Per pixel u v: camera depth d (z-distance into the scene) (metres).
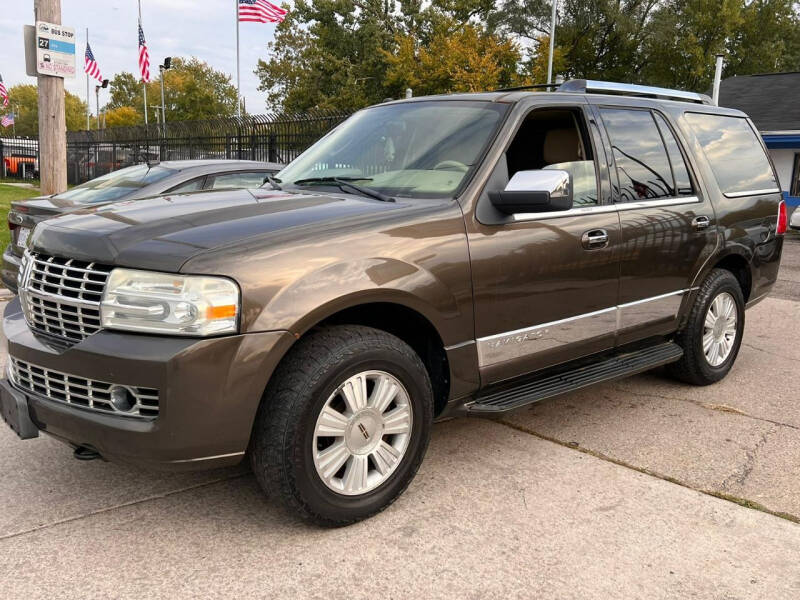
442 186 3.44
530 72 36.94
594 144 4.03
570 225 3.72
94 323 2.78
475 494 3.38
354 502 3.01
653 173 4.39
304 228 2.93
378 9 52.84
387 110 4.27
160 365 2.58
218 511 3.20
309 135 15.04
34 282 3.04
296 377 2.79
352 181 3.71
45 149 8.94
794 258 12.80
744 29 47.38
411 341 3.47
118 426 2.66
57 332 2.94
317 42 54.69
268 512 3.19
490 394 3.63
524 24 43.56
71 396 2.81
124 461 2.73
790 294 8.85
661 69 45.81
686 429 4.25
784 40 51.94
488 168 3.46
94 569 2.74
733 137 5.24
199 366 2.60
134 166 7.77
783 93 25.20
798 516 3.19
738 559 2.84
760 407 4.66
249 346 2.66
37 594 2.57
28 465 3.66
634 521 3.13
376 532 3.03
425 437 3.23
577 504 3.29
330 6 51.88
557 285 3.67
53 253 2.99
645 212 4.19
